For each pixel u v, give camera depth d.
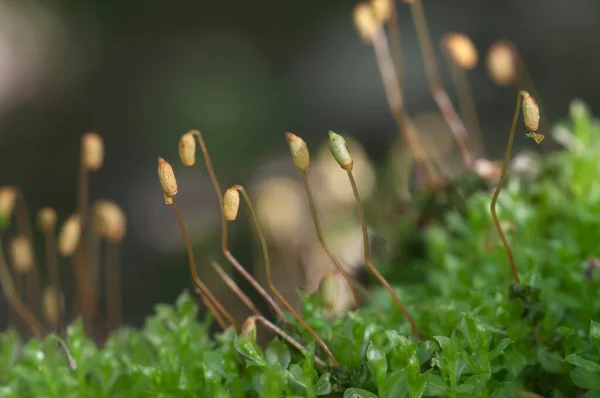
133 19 0.78
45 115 0.71
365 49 0.73
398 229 0.21
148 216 0.55
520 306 0.17
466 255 0.20
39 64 0.76
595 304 0.17
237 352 0.17
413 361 0.16
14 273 0.33
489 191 0.20
